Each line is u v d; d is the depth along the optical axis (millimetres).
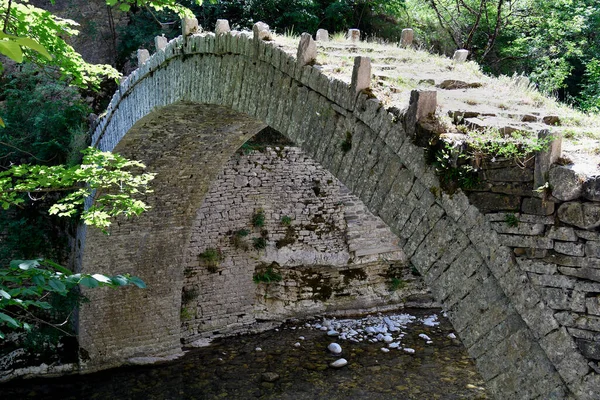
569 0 17297
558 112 6391
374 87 6652
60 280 4438
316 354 15031
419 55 9133
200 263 15898
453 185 5316
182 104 10508
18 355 13898
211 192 15750
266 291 16812
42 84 15609
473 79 7750
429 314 17547
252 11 18141
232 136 12602
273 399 12938
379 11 20062
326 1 19625
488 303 5227
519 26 18594
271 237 16609
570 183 4461
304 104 7379
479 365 5371
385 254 17516
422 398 12703
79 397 13258
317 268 17047
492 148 4941
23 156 15172
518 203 4855
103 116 14352
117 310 14523
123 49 19047
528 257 4828
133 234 14047
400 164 5957
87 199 13477
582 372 4566
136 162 8188
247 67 8492
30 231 14648
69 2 18656
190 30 9844
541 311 4754
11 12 6949
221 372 14273
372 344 15477
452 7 19812
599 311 4461
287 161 16547
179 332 15367
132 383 13859
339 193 17141
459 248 5406
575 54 16938
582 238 4523
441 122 5625
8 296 4113
